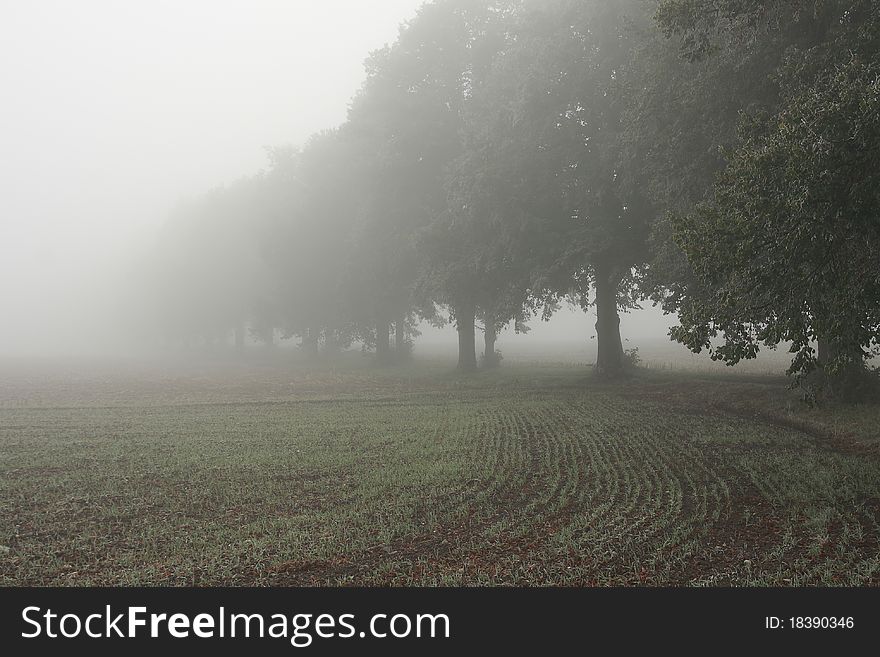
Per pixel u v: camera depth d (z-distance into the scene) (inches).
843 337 414.9
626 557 324.5
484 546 350.9
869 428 634.8
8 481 542.0
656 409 913.5
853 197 363.3
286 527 398.0
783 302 422.3
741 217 414.0
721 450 598.5
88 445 730.2
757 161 398.9
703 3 548.7
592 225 1132.5
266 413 1030.4
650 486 460.8
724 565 311.9
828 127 370.0
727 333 633.0
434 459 604.7
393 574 317.4
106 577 324.8
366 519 410.0
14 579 323.9
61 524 420.2
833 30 558.6
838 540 339.0
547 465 560.1
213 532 396.2
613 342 1295.5
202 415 1019.3
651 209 1048.2
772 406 841.5
